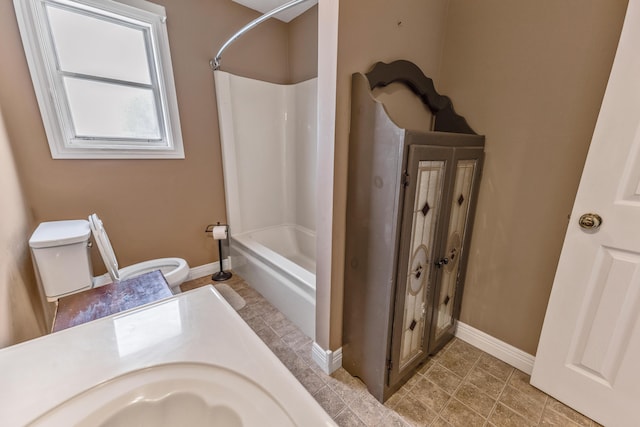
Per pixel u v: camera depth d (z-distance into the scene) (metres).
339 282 1.32
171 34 1.96
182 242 2.30
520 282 1.41
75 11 1.63
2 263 1.00
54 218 1.69
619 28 1.00
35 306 1.33
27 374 0.62
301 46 2.50
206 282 2.35
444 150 1.14
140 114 1.98
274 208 2.84
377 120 1.04
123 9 1.72
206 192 2.36
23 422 0.53
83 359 0.67
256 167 2.62
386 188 1.06
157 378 0.64
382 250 1.12
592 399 1.16
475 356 1.56
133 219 2.01
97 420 0.56
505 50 1.29
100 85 1.79
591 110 1.10
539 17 1.18
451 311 1.59
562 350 1.22
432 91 1.43
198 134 2.22
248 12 2.31
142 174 2.00
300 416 0.55
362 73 1.12
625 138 0.96
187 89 2.10
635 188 0.97
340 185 1.19
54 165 1.65
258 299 2.10
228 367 0.66
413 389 1.34
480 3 1.34
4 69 1.43
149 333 0.76
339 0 0.97
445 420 1.19
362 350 1.31
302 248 2.80
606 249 1.05
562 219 1.24
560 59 1.15
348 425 1.17
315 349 1.47
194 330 0.77
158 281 1.17
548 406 1.25
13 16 1.43
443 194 1.21
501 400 1.28
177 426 0.62
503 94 1.33
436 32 1.44
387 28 1.17
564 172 1.21
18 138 1.51
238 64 2.34
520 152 1.32
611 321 1.08
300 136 2.66
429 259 1.27
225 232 2.30
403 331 1.24
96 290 1.09
